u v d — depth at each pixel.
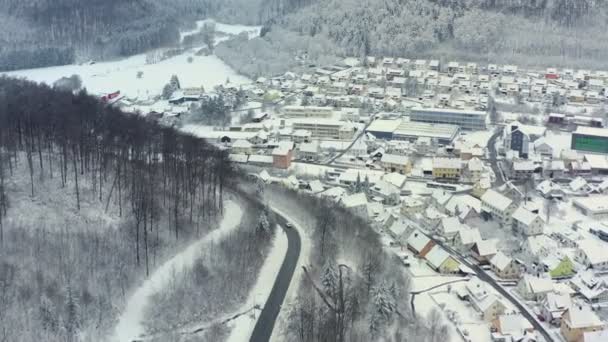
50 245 197.25
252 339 176.75
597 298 199.88
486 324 186.75
